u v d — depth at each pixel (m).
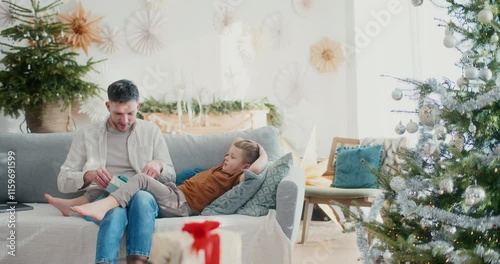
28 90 3.42
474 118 1.72
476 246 1.63
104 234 2.12
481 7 1.72
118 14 4.26
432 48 4.19
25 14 3.86
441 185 1.62
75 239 2.23
